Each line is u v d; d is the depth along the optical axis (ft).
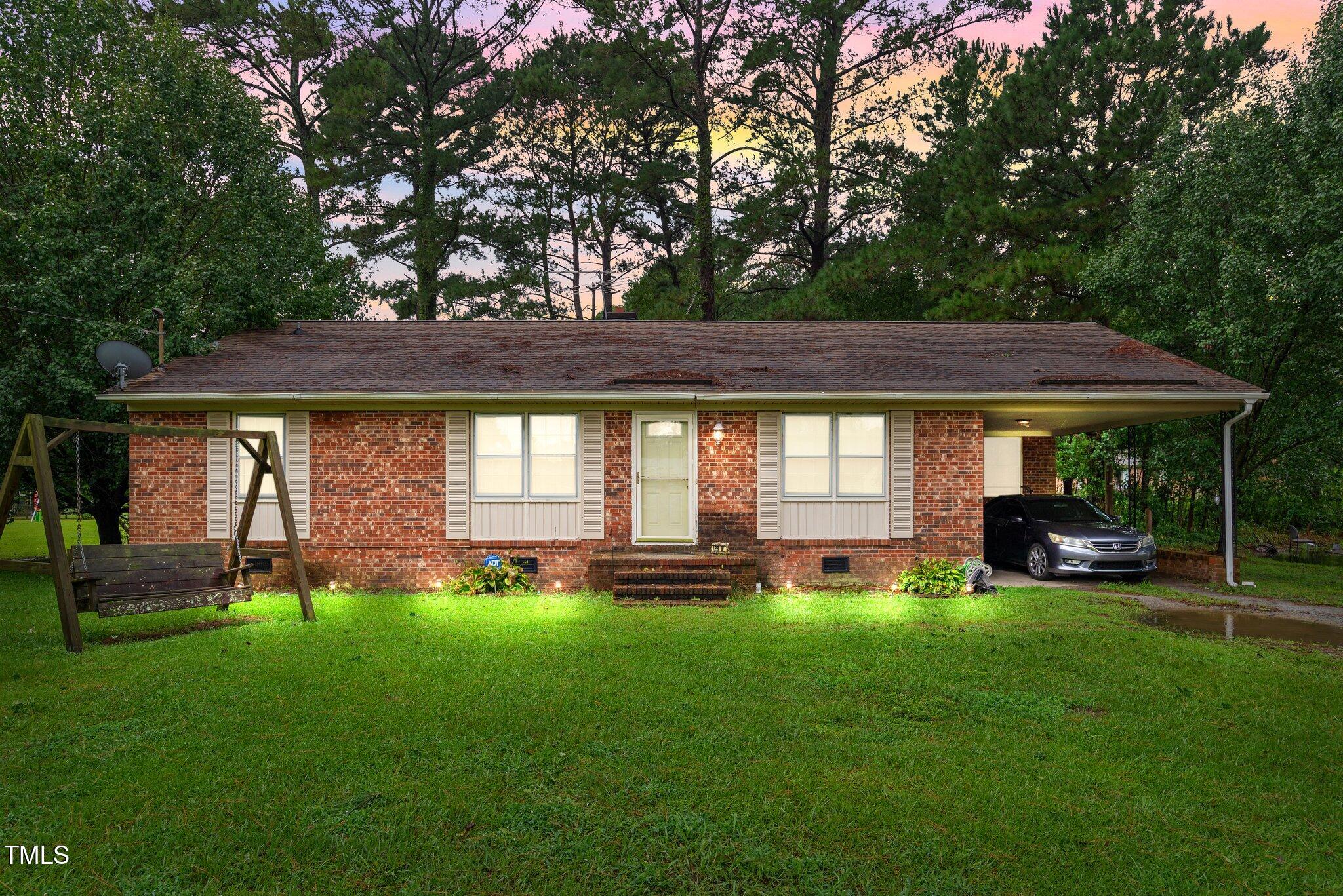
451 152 111.24
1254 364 53.62
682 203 112.57
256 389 42.60
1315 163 47.78
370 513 44.29
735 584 42.42
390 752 18.34
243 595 34.50
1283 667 26.78
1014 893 13.19
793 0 99.25
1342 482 74.02
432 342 52.13
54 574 28.22
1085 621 34.06
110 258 51.70
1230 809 16.21
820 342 52.75
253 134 59.72
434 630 31.86
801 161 92.99
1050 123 83.46
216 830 14.66
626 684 23.73
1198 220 53.21
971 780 17.17
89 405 50.57
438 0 113.50
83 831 14.52
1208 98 79.97
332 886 13.12
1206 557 47.09
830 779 17.16
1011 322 57.88
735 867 13.75
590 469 44.62
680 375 44.42
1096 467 71.92
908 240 90.89
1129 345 50.37
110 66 56.18
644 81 106.22
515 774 17.21
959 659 27.12
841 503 44.98
